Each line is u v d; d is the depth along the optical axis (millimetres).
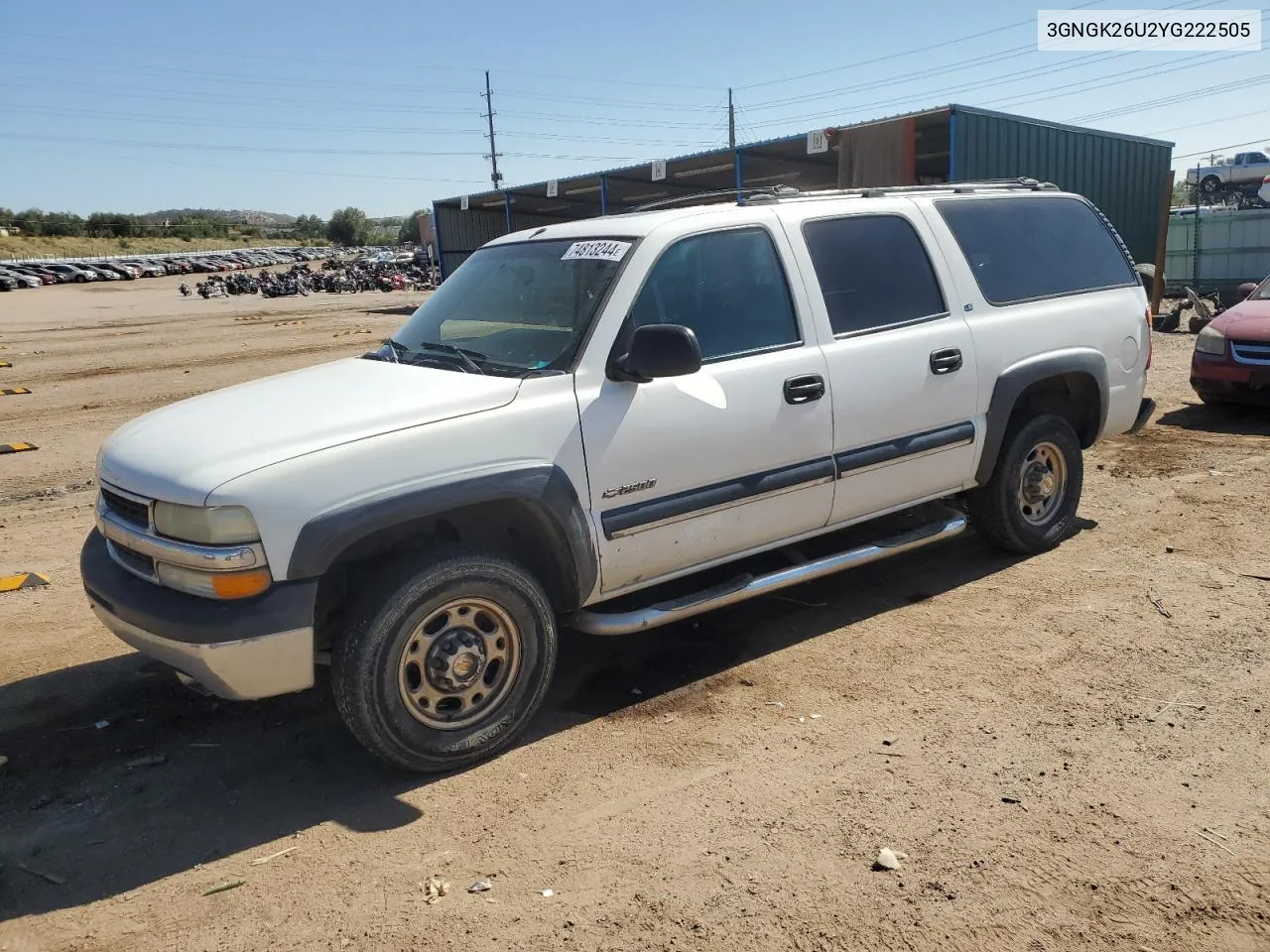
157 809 3441
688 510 3986
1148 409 5961
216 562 3127
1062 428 5449
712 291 4152
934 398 4734
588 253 4145
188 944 2738
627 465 3811
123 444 3674
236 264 78125
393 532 3590
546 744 3773
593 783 3467
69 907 2922
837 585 5273
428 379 3801
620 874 2949
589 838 3141
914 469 4750
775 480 4219
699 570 4203
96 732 4020
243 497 3129
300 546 3174
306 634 3223
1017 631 4578
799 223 4477
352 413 3455
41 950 2734
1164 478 7078
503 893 2887
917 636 4586
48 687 4430
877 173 17125
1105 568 5316
